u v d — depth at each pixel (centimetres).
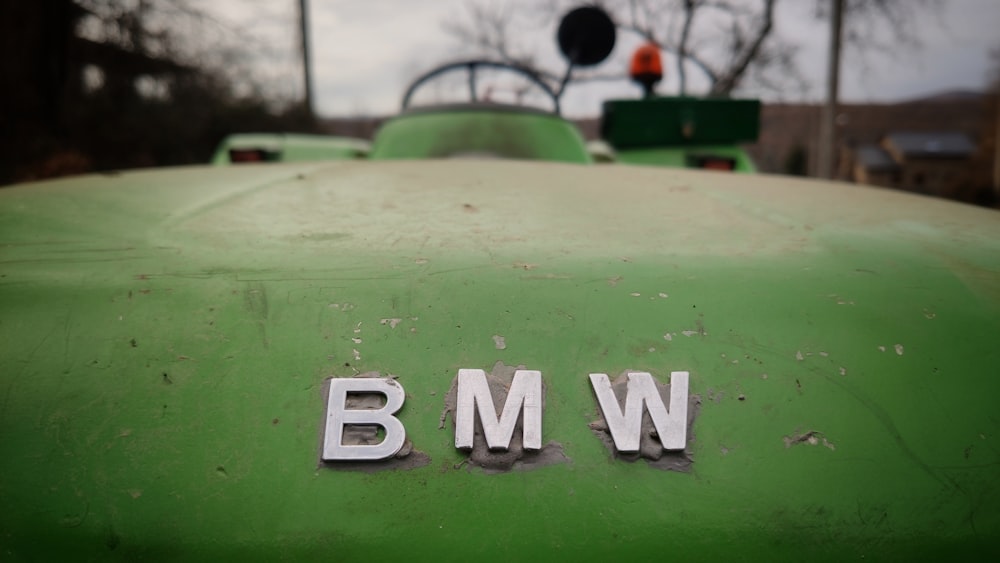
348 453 77
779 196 138
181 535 73
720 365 85
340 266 95
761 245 106
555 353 85
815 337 88
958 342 89
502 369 83
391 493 75
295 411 79
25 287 90
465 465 77
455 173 152
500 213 118
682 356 85
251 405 80
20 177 802
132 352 83
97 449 77
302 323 87
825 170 1323
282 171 155
